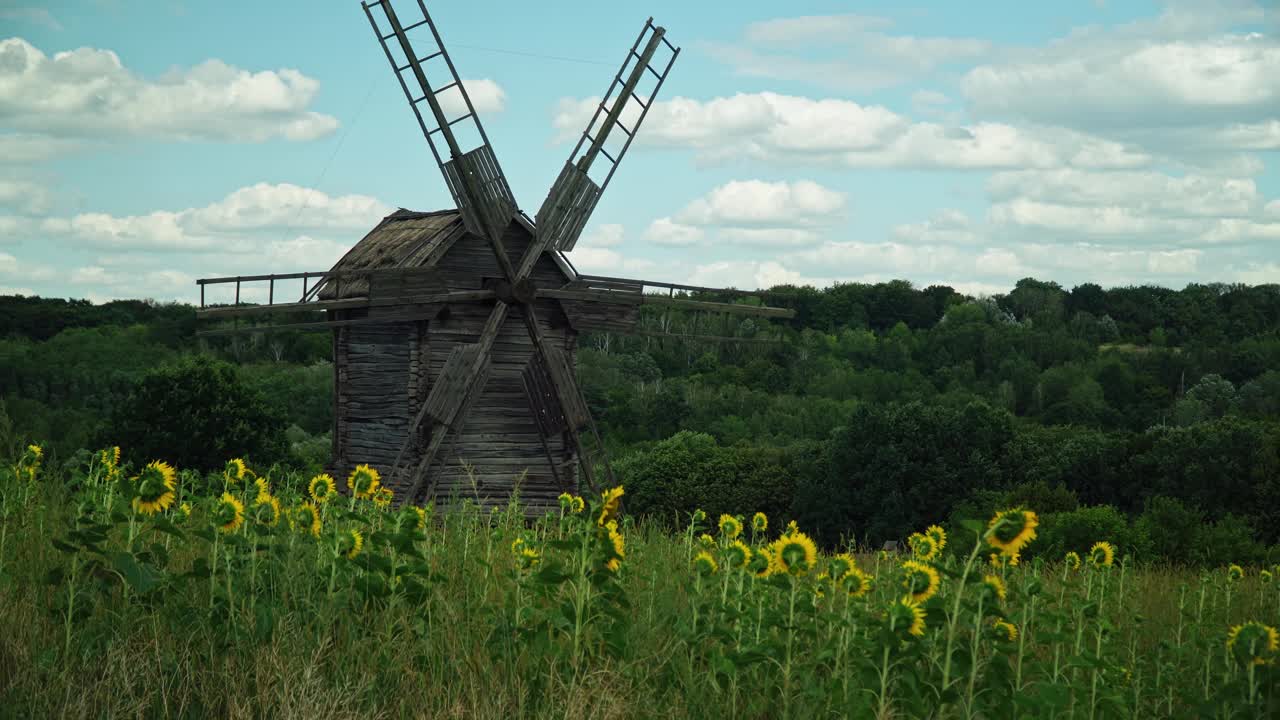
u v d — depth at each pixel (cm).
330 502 804
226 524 677
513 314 2408
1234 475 5053
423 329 2322
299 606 675
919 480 5728
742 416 9881
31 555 757
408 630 655
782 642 652
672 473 6638
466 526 1073
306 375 8200
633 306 2545
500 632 671
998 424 5922
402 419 2347
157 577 661
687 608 748
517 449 2386
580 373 10094
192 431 4234
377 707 583
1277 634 674
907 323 14438
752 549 716
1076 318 14250
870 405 6162
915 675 584
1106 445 5769
